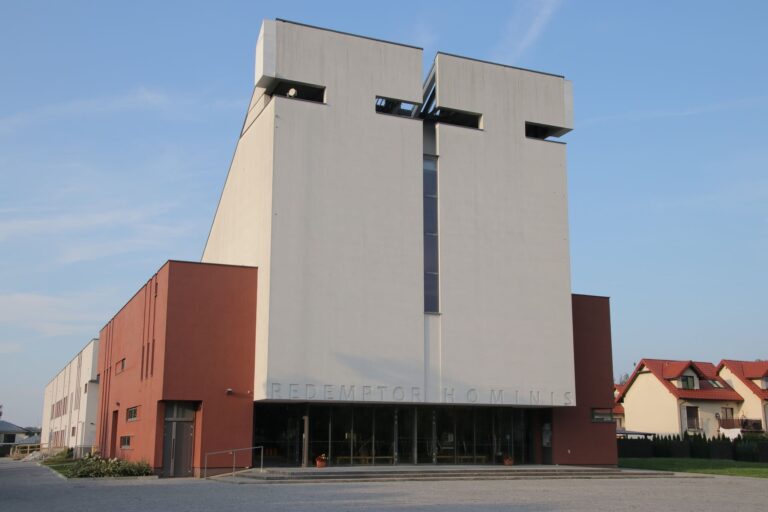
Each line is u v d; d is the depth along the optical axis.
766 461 48.22
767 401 64.69
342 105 33.84
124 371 42.00
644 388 67.94
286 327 31.20
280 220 31.86
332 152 33.25
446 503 19.30
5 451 91.38
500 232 36.03
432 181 35.41
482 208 35.88
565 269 37.09
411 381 32.97
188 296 32.12
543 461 37.19
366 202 33.50
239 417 31.83
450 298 34.44
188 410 32.22
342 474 27.92
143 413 34.72
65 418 77.31
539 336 35.88
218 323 32.34
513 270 35.97
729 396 66.06
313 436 32.66
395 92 35.06
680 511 18.28
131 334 40.59
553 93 38.69
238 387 32.09
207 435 31.28
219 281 32.69
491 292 35.31
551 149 38.00
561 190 37.81
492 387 34.44
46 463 50.22
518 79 37.97
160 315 32.69
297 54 33.50
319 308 31.88
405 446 34.06
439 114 36.91
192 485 25.69
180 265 32.22
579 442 37.62
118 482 27.97
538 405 35.34
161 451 31.50
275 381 30.67
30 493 22.48
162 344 31.67
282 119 32.62
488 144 36.62
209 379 31.77
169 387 31.12
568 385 35.97
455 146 35.91
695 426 64.44
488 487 25.30
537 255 36.62
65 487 25.11
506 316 35.38
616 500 21.03
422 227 34.38
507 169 36.78
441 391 33.44
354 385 31.92
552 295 36.56
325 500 19.80
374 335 32.62
